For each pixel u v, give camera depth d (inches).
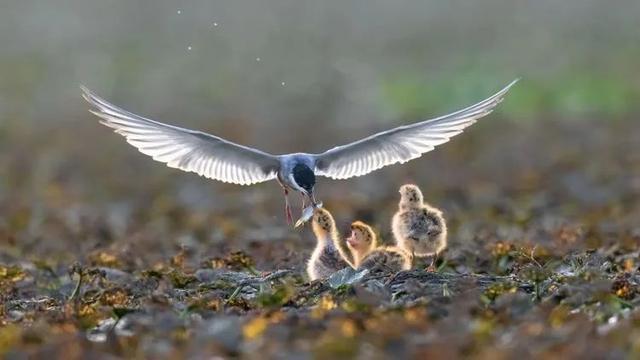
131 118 511.5
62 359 414.9
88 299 538.6
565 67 1787.6
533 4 2154.3
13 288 588.1
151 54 1985.7
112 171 1206.9
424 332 426.0
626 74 1731.1
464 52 1915.6
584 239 681.0
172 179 1138.0
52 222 887.7
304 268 610.2
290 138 1411.2
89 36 2097.7
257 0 2202.3
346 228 810.2
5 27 2130.9
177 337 438.3
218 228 823.1
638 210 824.9
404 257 558.3
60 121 1590.8
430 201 940.6
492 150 1270.9
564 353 392.2
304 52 1980.8
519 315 455.2
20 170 1218.6
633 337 405.4
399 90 1722.4
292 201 969.5
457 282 513.0
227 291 539.8
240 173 524.7
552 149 1253.7
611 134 1353.3
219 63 1947.6
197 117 1610.5
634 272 558.9
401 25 2079.2
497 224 791.7
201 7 2203.5
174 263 642.2
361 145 527.5
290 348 412.8
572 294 479.5
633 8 2069.4
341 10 2172.7
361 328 436.1
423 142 531.2
